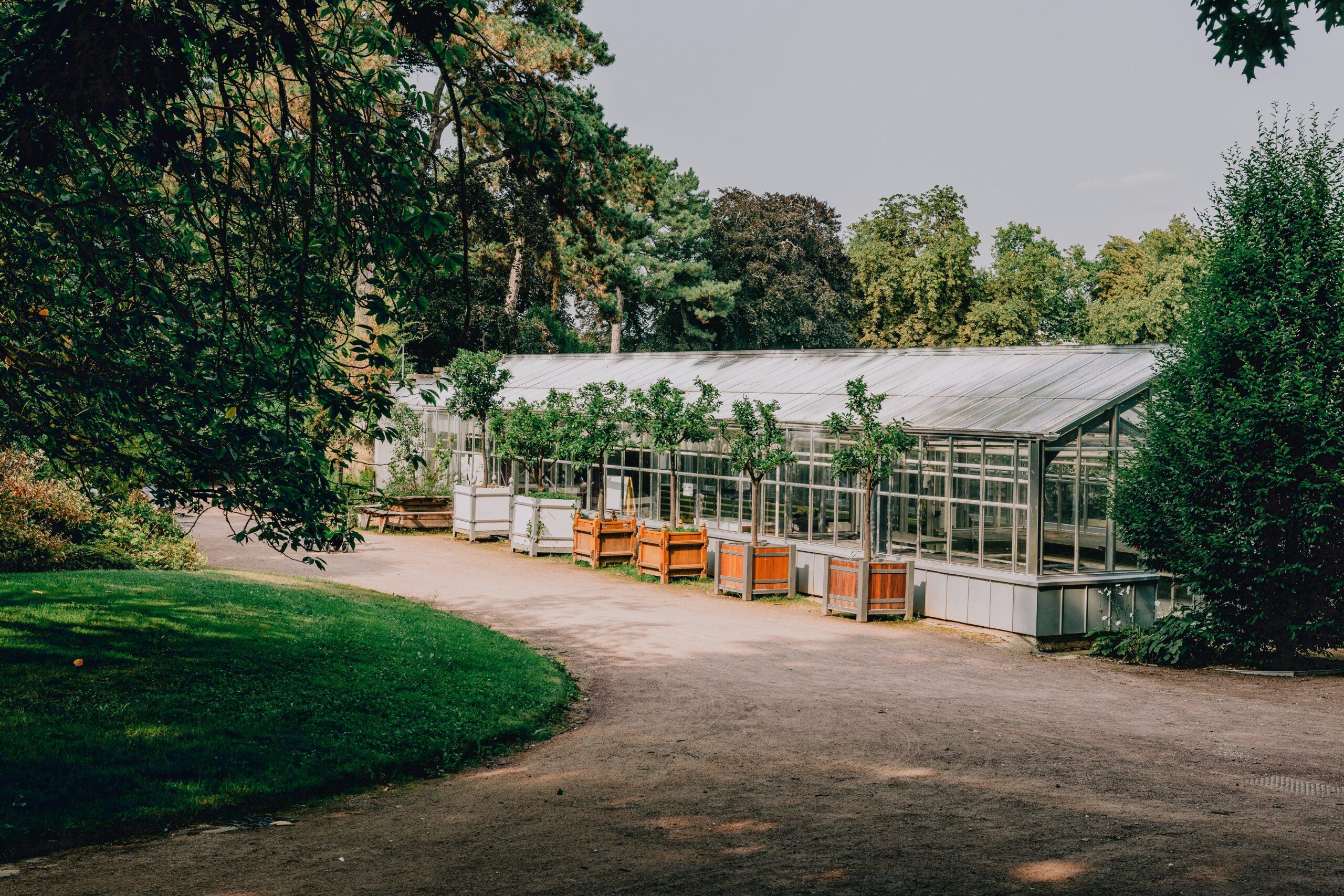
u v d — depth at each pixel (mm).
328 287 8445
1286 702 13781
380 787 9219
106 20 5719
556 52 27984
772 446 23297
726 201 65125
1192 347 16906
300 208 8078
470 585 21859
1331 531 15820
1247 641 16719
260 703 10359
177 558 18469
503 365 41375
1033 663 16359
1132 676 15719
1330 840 7168
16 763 8266
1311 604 16281
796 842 7148
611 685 13711
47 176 7730
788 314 62938
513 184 32875
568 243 33406
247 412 8461
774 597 21469
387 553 26359
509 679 12938
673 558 23188
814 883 6219
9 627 11453
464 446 35750
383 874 6531
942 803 8273
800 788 8805
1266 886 6117
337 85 8688
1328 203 16422
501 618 18312
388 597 18484
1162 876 6316
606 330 68250
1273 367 16219
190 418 8484
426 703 11359
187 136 7129
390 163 7852
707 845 7109
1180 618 17188
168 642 11703
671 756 10062
